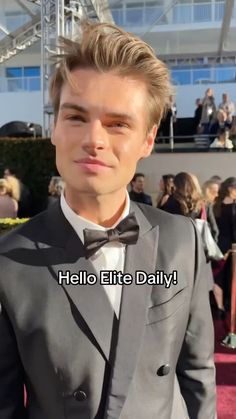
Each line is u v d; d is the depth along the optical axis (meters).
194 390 1.27
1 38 15.62
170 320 1.13
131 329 1.06
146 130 1.08
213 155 10.85
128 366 1.04
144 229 1.20
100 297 1.07
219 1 15.94
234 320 4.21
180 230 1.26
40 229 1.13
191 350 1.27
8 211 6.62
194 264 1.25
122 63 1.00
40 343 1.02
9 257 1.07
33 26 14.87
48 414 1.05
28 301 1.04
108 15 12.57
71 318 1.04
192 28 16.11
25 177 9.65
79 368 1.02
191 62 17.61
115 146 1.01
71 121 1.01
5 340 1.06
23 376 1.13
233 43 17.06
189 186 4.41
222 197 5.04
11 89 17.19
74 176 1.01
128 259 1.13
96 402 1.02
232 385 3.44
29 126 12.75
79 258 1.08
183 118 14.23
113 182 1.02
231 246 4.58
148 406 1.05
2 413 1.08
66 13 10.04
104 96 0.99
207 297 1.31
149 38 16.84
